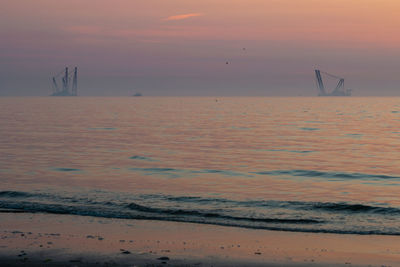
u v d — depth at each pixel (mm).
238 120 100312
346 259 11945
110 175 29188
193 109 169750
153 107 192375
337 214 18094
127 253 12102
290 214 18062
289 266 11266
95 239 13625
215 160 37750
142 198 21281
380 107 194000
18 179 27172
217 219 17000
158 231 14977
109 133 64812
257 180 28109
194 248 12797
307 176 29969
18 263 11133
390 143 53000
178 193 23062
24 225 15547
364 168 33812
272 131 70188
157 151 43906
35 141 52406
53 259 11461
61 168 32000
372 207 19094
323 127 79062
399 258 12078
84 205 19266
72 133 64188
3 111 144875
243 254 12258
